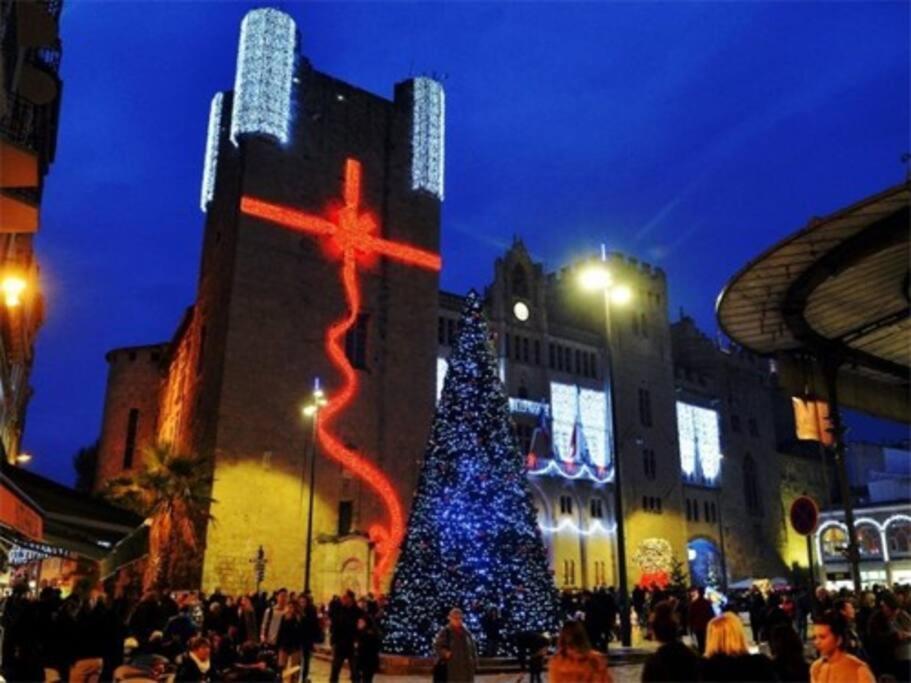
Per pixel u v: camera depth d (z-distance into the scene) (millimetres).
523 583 20156
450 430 21438
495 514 20500
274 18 50500
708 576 71438
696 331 83750
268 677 10414
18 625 13531
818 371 18250
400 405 50062
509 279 64125
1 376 33500
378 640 17266
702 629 17281
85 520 13922
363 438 47812
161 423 65812
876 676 8609
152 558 39719
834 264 13430
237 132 48375
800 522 14875
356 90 54188
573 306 72500
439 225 55625
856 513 75375
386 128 55062
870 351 18047
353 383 48344
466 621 19641
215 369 45344
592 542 61781
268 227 47312
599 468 64125
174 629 14789
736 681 5961
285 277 47219
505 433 21500
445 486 20875
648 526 66375
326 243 49562
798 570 81750
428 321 53125
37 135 25375
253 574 41438
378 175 53438
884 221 12430
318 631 19922
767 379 88750
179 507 39531
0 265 27484
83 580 32406
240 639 18188
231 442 42875
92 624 13102
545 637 18109
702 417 77562
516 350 62594
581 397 65688
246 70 49344
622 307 71438
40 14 19734
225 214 49719
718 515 74875
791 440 92000
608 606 23828
